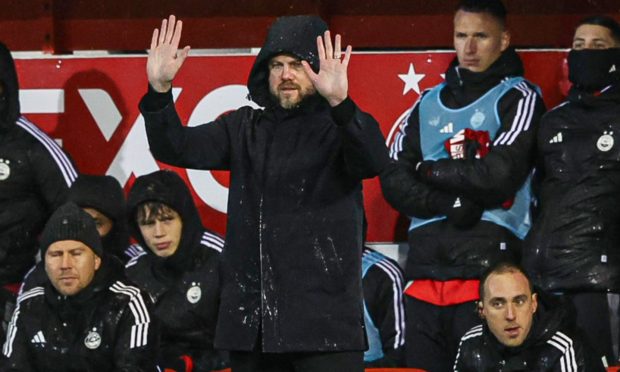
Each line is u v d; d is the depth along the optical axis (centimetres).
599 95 2531
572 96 2567
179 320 2567
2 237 2764
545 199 2552
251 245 1633
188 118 3036
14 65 2838
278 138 1647
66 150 3047
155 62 1614
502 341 2105
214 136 1677
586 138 2528
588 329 2477
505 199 2588
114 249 2734
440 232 2608
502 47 2706
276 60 1648
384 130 2991
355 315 1617
